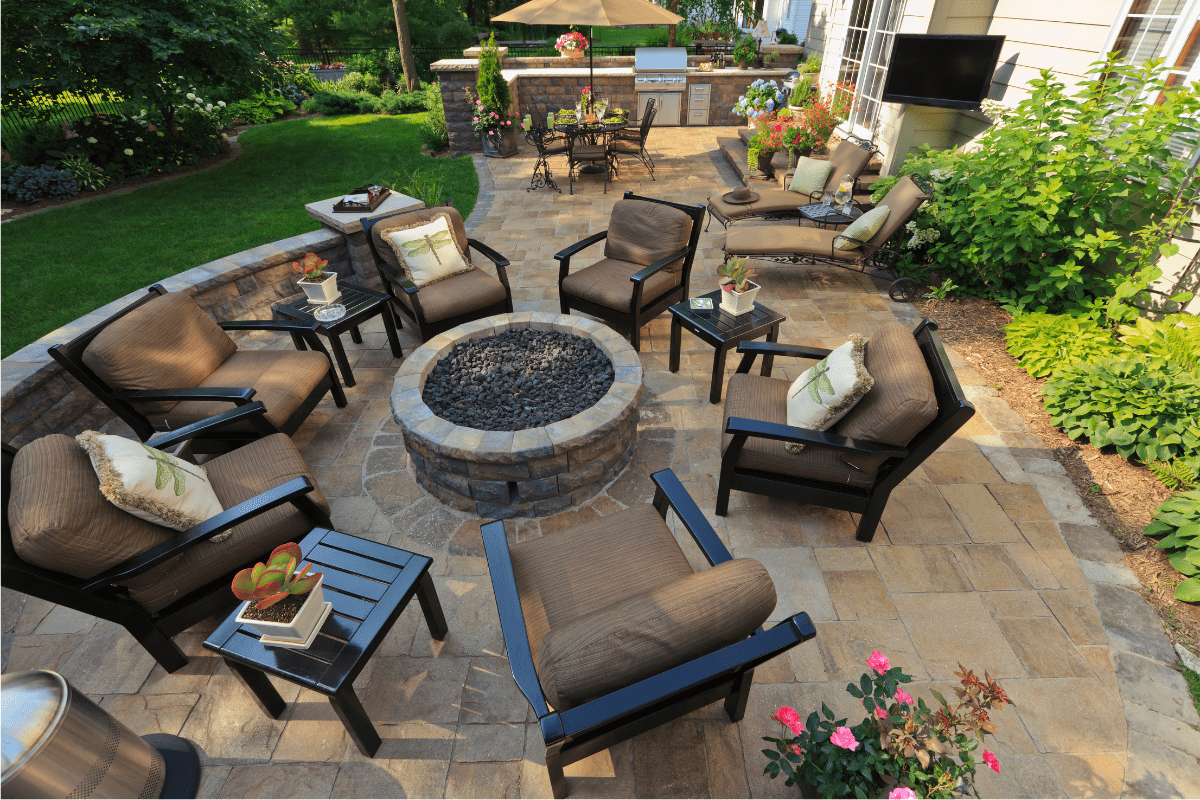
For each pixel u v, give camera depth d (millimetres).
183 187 8359
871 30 6930
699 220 4328
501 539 2094
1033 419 3584
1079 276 4055
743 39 11492
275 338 4793
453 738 2123
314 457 3510
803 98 8391
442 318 4172
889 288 5195
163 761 1970
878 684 1843
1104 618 2455
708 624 1434
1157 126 3551
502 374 3650
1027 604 2527
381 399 4023
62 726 1571
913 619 2482
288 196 7902
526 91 10828
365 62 16609
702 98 10914
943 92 5383
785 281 5461
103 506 2025
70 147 8484
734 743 2086
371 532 3002
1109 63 3760
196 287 4262
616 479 3311
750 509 3084
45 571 1895
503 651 2420
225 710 2230
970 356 4199
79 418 3490
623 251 4617
